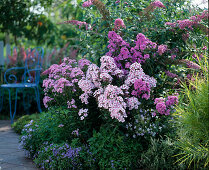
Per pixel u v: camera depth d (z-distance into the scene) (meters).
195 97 2.61
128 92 2.72
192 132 2.54
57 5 6.57
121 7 3.73
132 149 2.73
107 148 2.68
